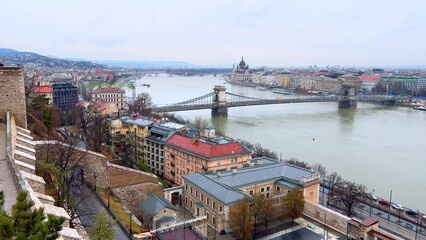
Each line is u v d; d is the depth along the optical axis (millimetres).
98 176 73625
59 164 60438
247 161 111938
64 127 136875
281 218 89312
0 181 33188
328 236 80562
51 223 19828
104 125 134375
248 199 80875
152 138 133000
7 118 49344
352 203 97812
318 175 96688
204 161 110062
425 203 108188
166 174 128750
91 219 55562
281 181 97000
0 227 16500
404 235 85188
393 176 130500
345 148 169000
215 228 85125
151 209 75562
